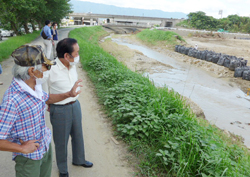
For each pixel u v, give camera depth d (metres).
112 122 4.65
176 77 13.80
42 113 1.82
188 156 3.19
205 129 4.18
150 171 3.15
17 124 1.63
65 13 32.91
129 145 3.81
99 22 91.06
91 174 3.08
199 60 19.11
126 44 30.38
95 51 12.05
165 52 25.12
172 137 3.63
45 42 8.32
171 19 84.12
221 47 31.64
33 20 28.22
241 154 4.00
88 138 4.02
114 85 6.40
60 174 2.86
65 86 2.51
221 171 2.88
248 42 41.53
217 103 9.90
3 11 15.09
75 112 2.65
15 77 1.64
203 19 84.19
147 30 38.03
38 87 1.82
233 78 14.36
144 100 4.80
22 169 1.85
